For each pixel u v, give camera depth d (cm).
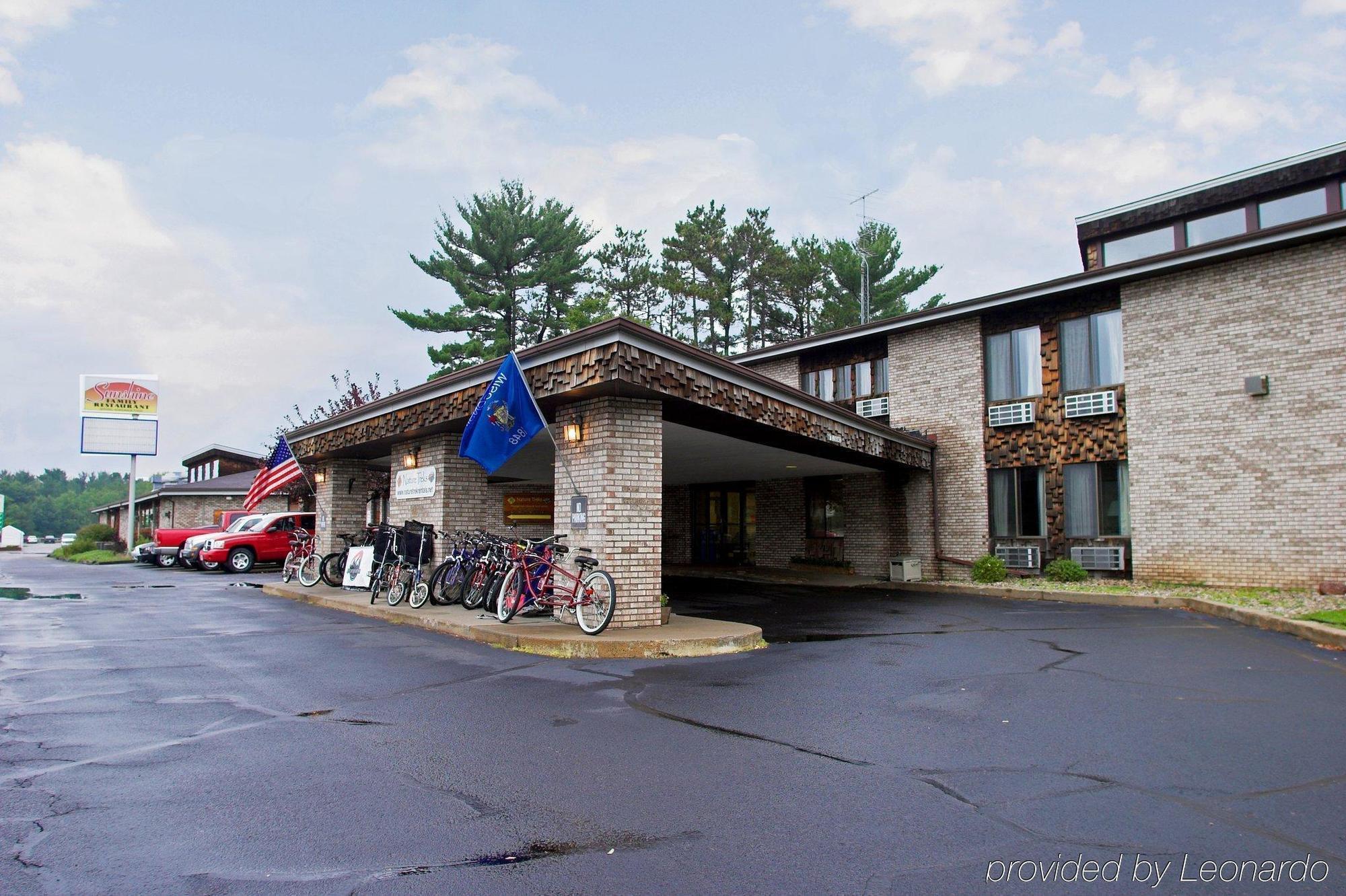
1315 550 1485
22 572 2733
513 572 1127
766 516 2506
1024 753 549
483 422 1127
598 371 1008
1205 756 539
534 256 4359
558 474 1162
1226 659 904
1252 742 571
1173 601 1448
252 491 1988
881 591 1855
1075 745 566
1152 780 495
